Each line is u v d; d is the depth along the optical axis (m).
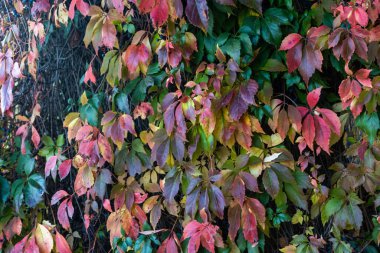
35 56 1.07
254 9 0.95
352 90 0.95
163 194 0.97
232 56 0.93
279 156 0.94
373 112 0.97
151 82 0.99
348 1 0.96
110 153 1.00
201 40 0.97
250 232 0.94
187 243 0.99
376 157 0.97
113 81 1.00
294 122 0.93
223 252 0.98
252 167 0.94
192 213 0.94
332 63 0.97
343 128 0.98
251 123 0.95
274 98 0.97
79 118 1.02
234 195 0.93
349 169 0.98
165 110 0.96
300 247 0.98
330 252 1.00
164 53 0.96
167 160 0.98
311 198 0.99
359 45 0.92
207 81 0.94
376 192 1.00
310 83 0.97
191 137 0.96
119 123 0.99
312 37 0.93
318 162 1.01
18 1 1.09
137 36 0.98
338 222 0.97
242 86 0.93
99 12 0.98
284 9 0.95
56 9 1.06
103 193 1.01
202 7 0.90
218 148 0.98
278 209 0.97
